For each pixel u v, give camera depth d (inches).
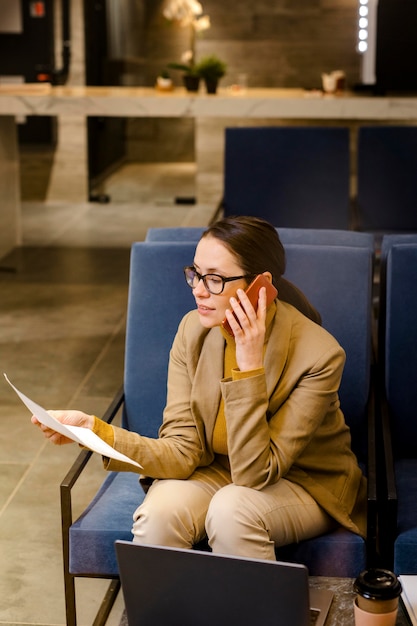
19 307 240.5
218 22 358.9
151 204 371.6
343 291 113.6
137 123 368.5
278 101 259.8
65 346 212.4
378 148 223.9
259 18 356.8
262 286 93.1
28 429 169.8
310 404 94.9
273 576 74.0
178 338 104.1
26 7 356.8
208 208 362.3
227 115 261.3
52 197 373.7
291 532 94.5
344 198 225.1
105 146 371.6
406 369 114.4
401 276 113.6
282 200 226.4
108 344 214.2
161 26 364.2
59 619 116.1
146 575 77.7
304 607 74.1
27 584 123.2
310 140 224.7
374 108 258.1
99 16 363.3
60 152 368.5
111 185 375.2
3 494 146.4
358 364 112.7
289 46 358.6
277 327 97.6
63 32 358.6
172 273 116.1
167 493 95.7
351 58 357.7
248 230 94.7
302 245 116.1
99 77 368.5
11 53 362.0
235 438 93.1
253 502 92.5
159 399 116.1
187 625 78.2
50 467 155.2
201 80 290.2
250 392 92.5
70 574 100.2
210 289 95.0
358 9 351.6
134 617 79.6
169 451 98.3
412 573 95.0
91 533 98.1
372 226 225.9
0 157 286.5
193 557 75.7
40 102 263.7
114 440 96.9
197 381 99.8
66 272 273.0
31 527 136.9
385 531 96.7
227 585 75.5
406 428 115.5
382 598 74.0
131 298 117.0
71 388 188.9
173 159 370.0
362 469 110.8
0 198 287.6
